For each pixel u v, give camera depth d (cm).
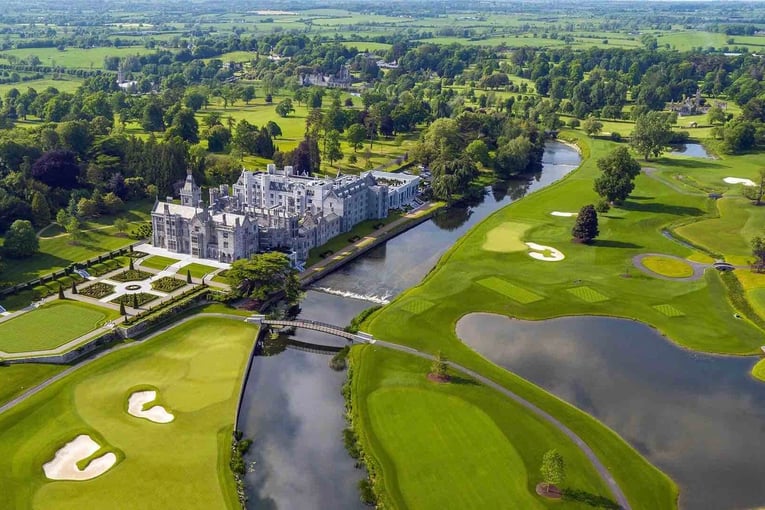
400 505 11838
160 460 12875
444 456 13100
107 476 12375
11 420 13838
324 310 19738
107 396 14838
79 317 18050
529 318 19200
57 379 15400
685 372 16612
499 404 14788
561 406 14862
